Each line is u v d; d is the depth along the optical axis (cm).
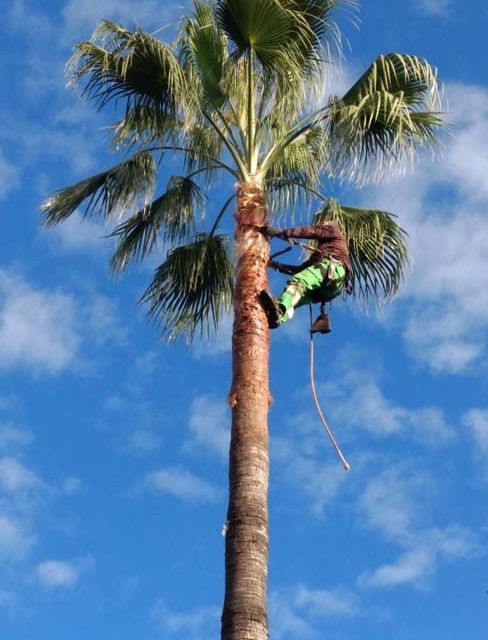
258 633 1168
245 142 1443
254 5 1397
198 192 1555
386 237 1573
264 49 1437
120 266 1559
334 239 1391
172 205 1543
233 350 1323
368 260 1577
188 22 1437
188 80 1429
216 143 1520
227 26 1440
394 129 1454
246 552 1209
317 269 1366
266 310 1338
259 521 1230
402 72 1498
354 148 1435
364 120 1435
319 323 1379
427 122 1472
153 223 1553
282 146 1441
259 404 1292
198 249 1560
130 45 1416
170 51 1416
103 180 1543
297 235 1377
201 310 1570
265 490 1255
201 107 1459
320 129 1543
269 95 1464
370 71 1482
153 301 1568
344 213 1571
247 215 1383
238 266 1362
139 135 1485
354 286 1573
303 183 1600
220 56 1428
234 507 1238
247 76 1450
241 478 1252
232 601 1185
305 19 1463
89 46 1448
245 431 1276
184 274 1559
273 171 1599
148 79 1446
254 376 1302
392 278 1574
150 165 1534
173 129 1494
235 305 1348
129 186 1533
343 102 1486
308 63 1476
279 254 1387
